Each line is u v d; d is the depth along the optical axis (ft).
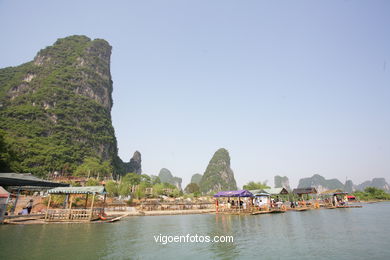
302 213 121.39
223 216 115.24
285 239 53.21
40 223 81.41
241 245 47.91
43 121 520.42
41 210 104.37
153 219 108.06
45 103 564.71
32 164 380.37
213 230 68.49
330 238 53.62
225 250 43.88
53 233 60.70
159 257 39.14
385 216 100.68
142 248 45.65
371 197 296.51
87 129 590.55
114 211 144.25
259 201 145.38
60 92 602.44
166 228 74.33
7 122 476.95
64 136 515.50
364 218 93.61
